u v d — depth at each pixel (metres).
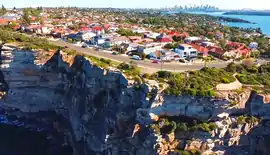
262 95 81.62
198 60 127.62
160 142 76.81
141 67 102.25
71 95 108.56
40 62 112.75
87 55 110.75
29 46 113.50
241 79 90.69
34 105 116.62
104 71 92.06
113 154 85.12
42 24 197.12
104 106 90.81
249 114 82.94
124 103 84.38
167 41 163.12
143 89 80.75
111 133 84.44
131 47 136.00
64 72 112.44
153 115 79.38
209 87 81.19
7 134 104.75
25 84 114.62
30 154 93.62
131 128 81.62
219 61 128.88
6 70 112.12
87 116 95.50
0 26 174.12
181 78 84.38
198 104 79.25
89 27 199.62
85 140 94.81
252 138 82.25
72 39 157.88
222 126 78.75
